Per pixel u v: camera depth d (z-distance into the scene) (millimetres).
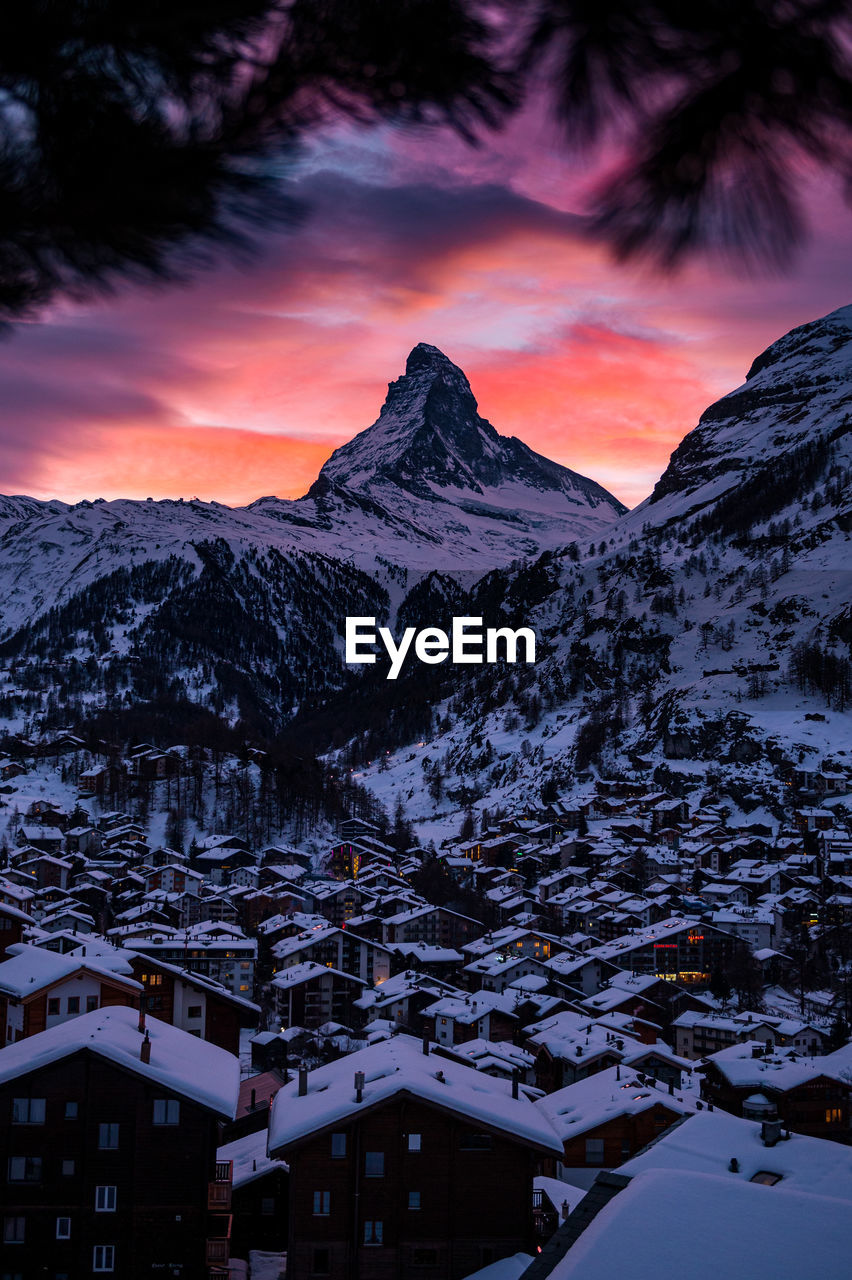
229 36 4152
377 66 4109
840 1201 20188
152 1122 35469
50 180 4238
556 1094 61062
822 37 3719
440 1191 36438
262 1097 58844
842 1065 70500
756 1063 68750
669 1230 19438
